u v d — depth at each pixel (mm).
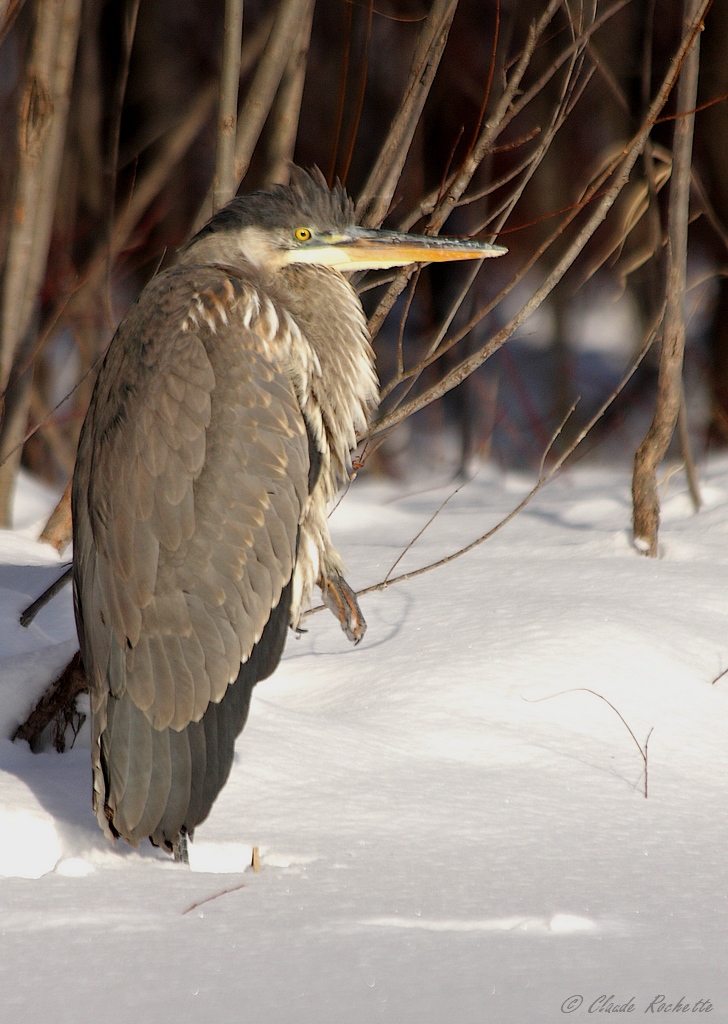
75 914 5555
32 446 20219
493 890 6141
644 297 24438
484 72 24250
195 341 6973
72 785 7375
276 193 8320
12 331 13688
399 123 11586
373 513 16719
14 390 14203
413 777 7926
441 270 25031
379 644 10438
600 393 25172
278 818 7152
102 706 6621
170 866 6473
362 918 5621
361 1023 4391
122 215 19109
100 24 21938
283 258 8266
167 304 7215
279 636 6938
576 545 13625
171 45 25438
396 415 11562
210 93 19438
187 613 6562
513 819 7344
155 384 6879
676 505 15578
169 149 19609
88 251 18984
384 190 11688
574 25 12211
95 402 7281
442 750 8414
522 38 21359
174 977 4816
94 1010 4523
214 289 7207
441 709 8969
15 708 8234
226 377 6875
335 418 8164
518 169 11852
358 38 22484
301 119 24406
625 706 9180
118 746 6473
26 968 4906
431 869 6453
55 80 13367
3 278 13625
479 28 24328
